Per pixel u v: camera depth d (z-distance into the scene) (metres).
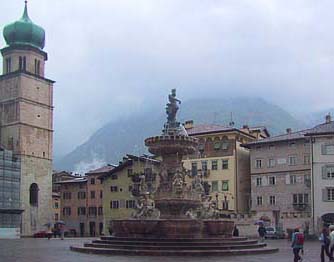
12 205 108.38
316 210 87.62
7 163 108.56
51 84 121.31
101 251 36.88
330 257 32.34
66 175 151.62
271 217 94.69
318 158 88.69
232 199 100.19
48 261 31.44
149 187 52.88
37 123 116.94
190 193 46.47
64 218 129.12
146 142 47.00
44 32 122.88
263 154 97.50
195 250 35.31
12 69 117.81
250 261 30.84
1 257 35.88
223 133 102.69
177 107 48.75
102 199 119.12
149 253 34.75
